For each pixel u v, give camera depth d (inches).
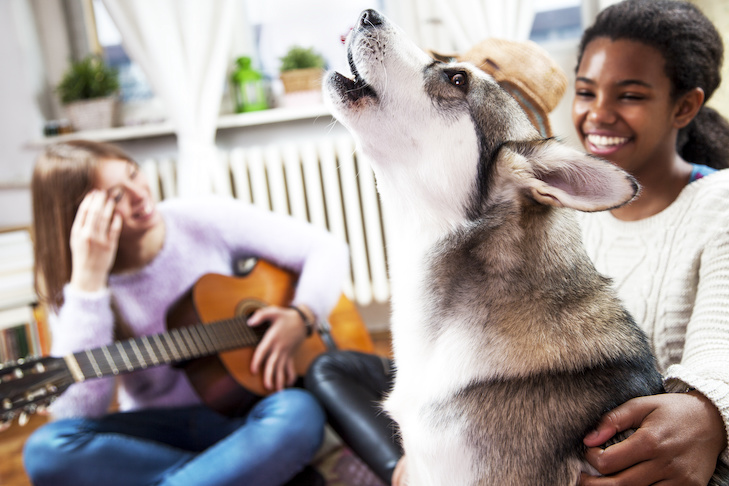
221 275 68.6
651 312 42.3
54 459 53.3
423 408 32.8
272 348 64.1
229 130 118.3
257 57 124.0
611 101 43.7
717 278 37.0
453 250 34.9
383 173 38.1
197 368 61.6
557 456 29.6
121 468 54.5
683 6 43.9
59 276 62.5
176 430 62.5
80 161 60.9
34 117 117.5
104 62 121.3
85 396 59.6
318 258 72.7
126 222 62.1
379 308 121.7
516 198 34.2
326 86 38.6
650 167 44.1
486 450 30.3
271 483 55.1
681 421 29.3
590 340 31.6
